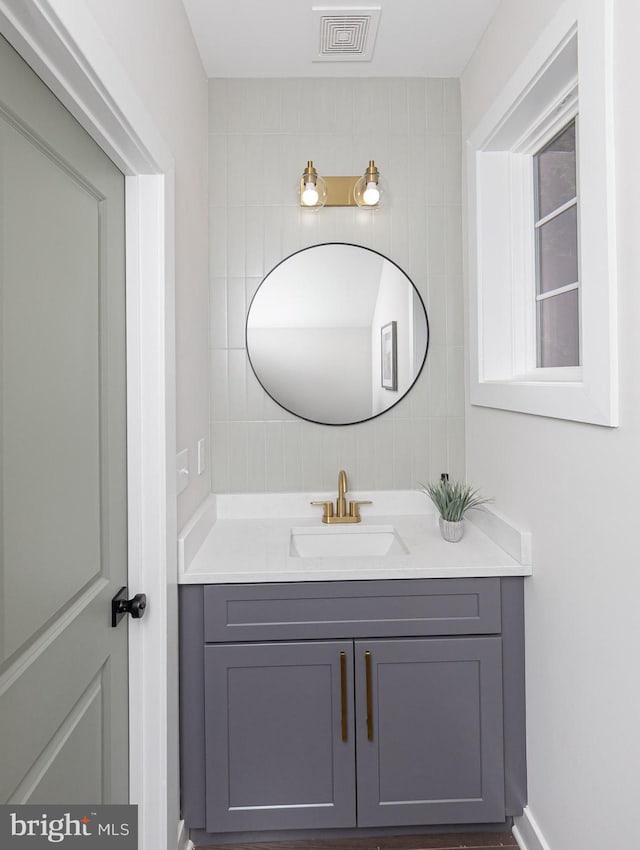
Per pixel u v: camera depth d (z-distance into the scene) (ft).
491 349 6.49
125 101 3.72
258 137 7.28
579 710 4.44
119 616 4.38
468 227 6.89
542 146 6.03
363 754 5.51
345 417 7.40
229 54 6.77
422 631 5.49
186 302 5.90
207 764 5.44
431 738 5.53
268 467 7.40
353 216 7.36
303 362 7.37
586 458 4.26
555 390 4.63
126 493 4.67
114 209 4.39
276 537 6.55
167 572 4.86
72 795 3.59
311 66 7.07
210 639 5.41
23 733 2.95
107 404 4.20
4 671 2.79
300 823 5.50
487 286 6.47
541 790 5.19
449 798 5.55
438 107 7.38
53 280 3.29
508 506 5.92
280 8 5.94
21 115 2.89
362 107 7.33
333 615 5.47
